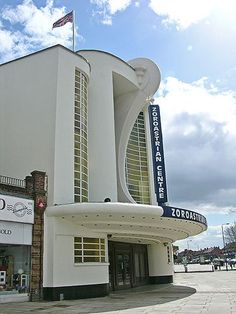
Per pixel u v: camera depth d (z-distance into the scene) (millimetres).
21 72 24141
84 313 13852
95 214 19906
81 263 20438
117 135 32000
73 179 21859
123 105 32719
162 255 32750
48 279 19125
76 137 23234
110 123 27672
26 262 18984
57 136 21688
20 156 22375
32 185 19922
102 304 16734
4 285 18031
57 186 20844
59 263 19516
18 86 23922
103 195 25734
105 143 26969
